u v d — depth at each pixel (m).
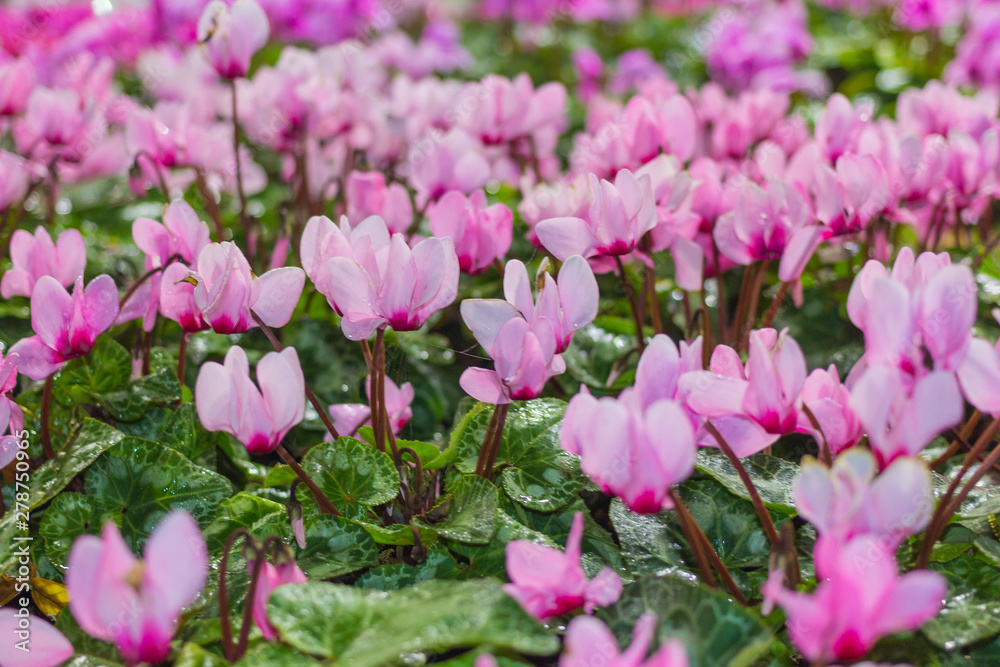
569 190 1.30
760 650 1.07
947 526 1.19
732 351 1.13
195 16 2.21
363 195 1.37
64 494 1.22
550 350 1.14
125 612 1.03
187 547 1.03
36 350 1.20
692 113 1.37
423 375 1.40
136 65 2.29
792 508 1.18
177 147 1.45
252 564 1.10
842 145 1.39
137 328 1.42
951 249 1.44
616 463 1.07
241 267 1.16
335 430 1.23
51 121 1.45
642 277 1.44
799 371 1.10
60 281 1.27
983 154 1.33
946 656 1.13
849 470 1.04
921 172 1.33
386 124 1.58
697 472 1.22
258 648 1.09
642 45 3.44
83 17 2.25
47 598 1.19
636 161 1.38
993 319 1.40
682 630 1.10
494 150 1.49
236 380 1.12
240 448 1.34
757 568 1.19
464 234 1.27
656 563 1.18
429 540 1.18
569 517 1.22
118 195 1.87
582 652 1.01
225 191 1.68
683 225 1.32
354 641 1.08
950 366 1.09
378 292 1.15
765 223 1.25
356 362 1.40
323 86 1.52
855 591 1.02
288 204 1.48
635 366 1.38
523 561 1.08
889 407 1.08
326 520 1.18
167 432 1.28
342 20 2.36
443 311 1.46
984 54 1.91
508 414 1.25
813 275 1.49
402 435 1.37
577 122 2.46
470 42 3.53
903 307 1.09
